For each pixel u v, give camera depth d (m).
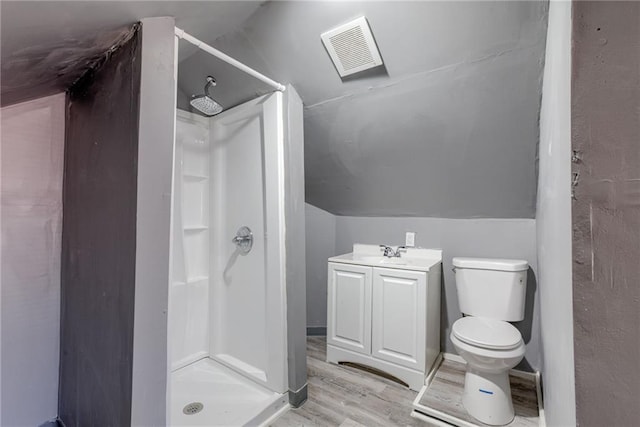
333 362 2.24
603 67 0.44
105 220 1.08
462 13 1.17
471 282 1.96
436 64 1.37
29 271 1.37
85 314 1.22
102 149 1.12
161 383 0.98
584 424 0.45
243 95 1.83
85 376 1.21
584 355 0.45
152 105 0.95
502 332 1.63
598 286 0.44
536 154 1.58
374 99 1.64
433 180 2.01
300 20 1.35
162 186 0.98
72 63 1.09
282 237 1.72
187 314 2.11
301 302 1.74
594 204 0.44
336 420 1.58
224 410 1.59
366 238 2.67
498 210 2.04
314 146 2.11
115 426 0.98
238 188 2.03
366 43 1.37
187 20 1.14
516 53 1.23
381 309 2.04
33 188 1.37
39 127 1.38
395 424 1.55
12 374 1.34
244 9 1.31
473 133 1.61
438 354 2.22
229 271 2.10
